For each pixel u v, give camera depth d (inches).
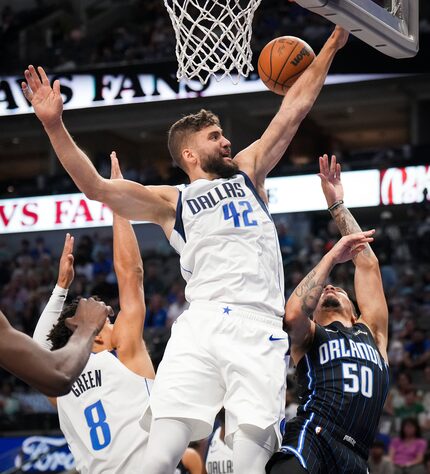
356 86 696.4
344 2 144.6
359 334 167.9
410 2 169.5
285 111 153.3
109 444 163.2
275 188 644.7
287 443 154.6
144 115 732.0
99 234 719.1
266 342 137.4
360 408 159.0
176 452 133.6
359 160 655.1
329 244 625.0
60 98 135.3
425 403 427.8
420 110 752.3
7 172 937.5
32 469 420.5
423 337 494.6
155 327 561.9
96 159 758.5
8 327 93.6
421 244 623.5
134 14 789.9
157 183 704.4
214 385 137.3
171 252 697.0
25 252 708.7
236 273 138.9
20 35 737.6
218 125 151.3
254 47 631.2
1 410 479.2
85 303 106.3
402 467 381.1
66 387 96.1
